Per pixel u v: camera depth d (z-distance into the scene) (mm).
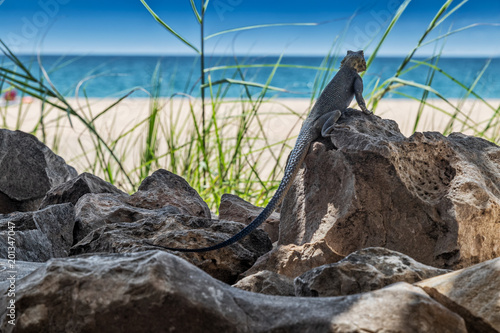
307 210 3840
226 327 1996
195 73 47250
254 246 3791
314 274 2701
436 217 3381
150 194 4625
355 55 4652
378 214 3494
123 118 12789
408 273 2633
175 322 1987
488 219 3381
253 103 7023
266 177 8023
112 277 2080
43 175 5301
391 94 6996
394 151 3527
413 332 1926
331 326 1936
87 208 4133
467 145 4102
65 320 2021
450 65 68188
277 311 2113
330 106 4324
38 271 2240
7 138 5230
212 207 6914
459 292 2281
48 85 6875
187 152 7539
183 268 2178
